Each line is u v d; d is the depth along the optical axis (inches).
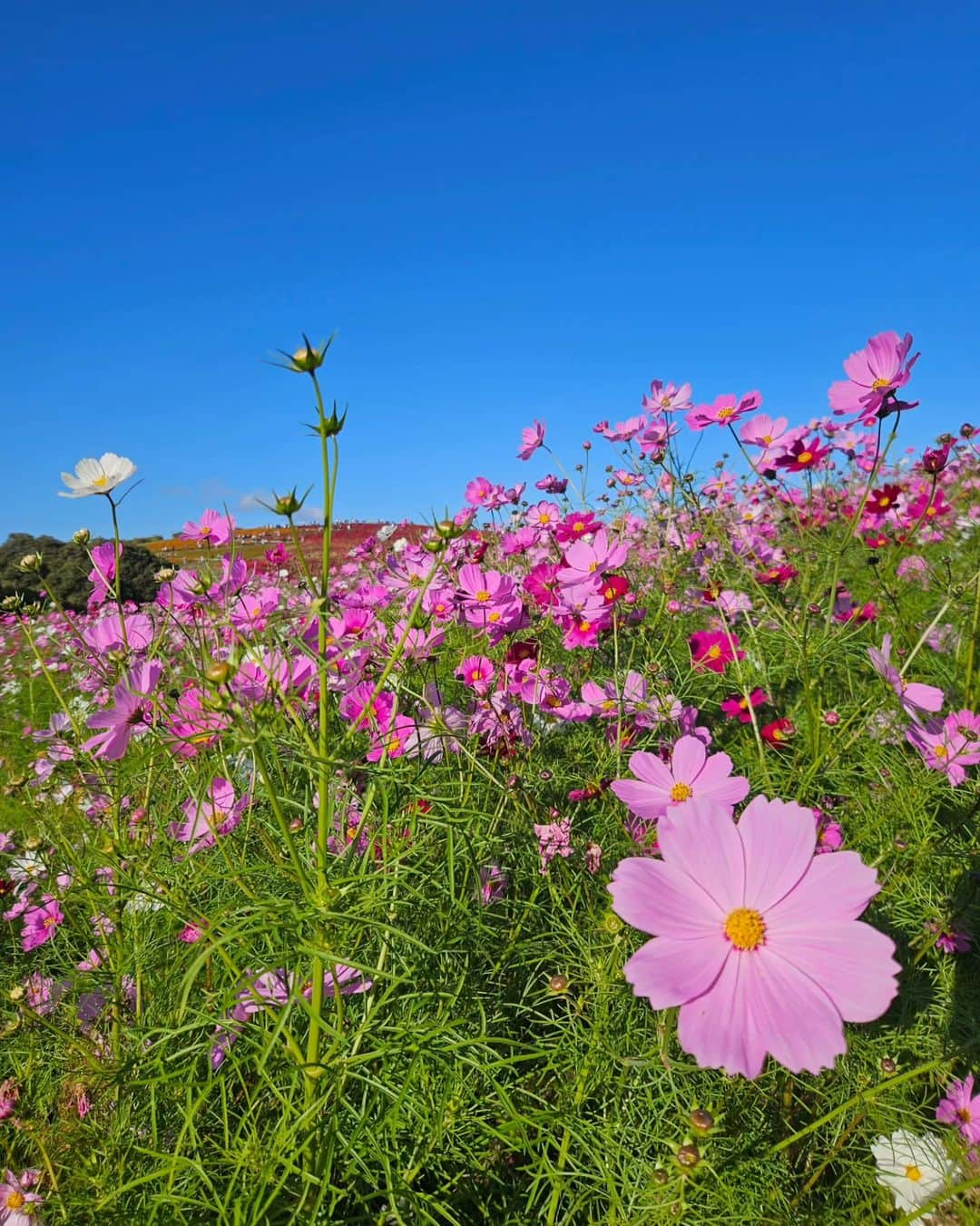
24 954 32.5
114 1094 23.1
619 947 20.6
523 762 31.3
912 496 55.2
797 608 35.0
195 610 27.9
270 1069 21.1
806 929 12.6
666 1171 17.2
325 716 16.7
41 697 66.9
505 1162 21.4
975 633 32.7
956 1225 18.8
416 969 21.9
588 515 42.5
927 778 27.1
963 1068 23.1
